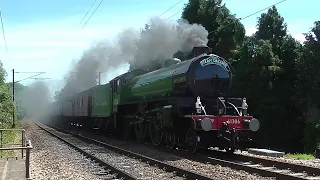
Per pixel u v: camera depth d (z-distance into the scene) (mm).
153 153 15203
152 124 17969
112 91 24375
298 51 30750
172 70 16422
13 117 37406
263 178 9516
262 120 29344
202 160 12898
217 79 15062
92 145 19281
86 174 10602
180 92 15133
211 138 14336
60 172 11039
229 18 33688
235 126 13758
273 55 30547
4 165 11008
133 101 20406
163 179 9570
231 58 33344
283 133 29281
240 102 14953
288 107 30812
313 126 26547
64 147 18781
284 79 31031
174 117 14977
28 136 28234
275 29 33250
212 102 14953
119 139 23328
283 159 12938
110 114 24688
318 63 28875
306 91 29531
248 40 32406
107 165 11531
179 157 13641
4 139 18500
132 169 11234
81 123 39625
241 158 13375
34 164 12898
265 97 30375
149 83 18547
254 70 30359
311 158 14008
